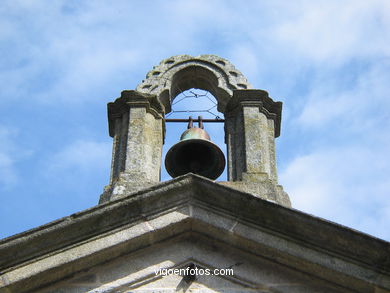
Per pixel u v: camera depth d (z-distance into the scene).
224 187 7.38
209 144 9.24
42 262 7.07
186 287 7.04
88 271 7.16
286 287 7.06
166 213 7.41
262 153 8.91
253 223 7.27
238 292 7.00
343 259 7.02
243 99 9.48
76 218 7.22
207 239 7.41
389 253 6.94
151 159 8.99
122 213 7.33
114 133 9.38
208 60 10.20
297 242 7.14
